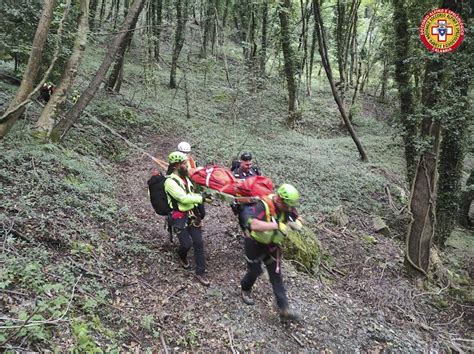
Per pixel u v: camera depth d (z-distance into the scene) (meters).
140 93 14.91
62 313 3.44
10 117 6.08
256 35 17.47
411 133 8.98
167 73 18.44
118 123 10.52
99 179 6.85
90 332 3.49
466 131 8.53
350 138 16.64
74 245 4.54
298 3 21.78
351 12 18.05
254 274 4.61
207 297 4.74
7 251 3.95
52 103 7.18
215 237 6.31
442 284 7.25
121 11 23.92
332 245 7.49
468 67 6.52
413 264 7.07
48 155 6.44
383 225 8.87
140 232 5.71
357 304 5.89
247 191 4.42
